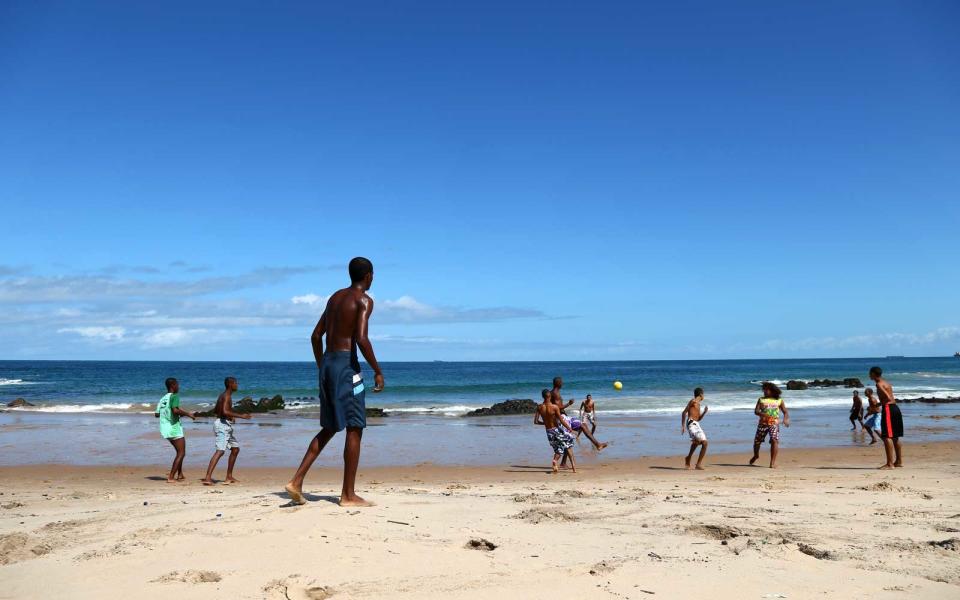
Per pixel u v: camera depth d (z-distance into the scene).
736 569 4.25
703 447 12.74
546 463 13.88
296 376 76.44
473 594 3.70
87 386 54.53
